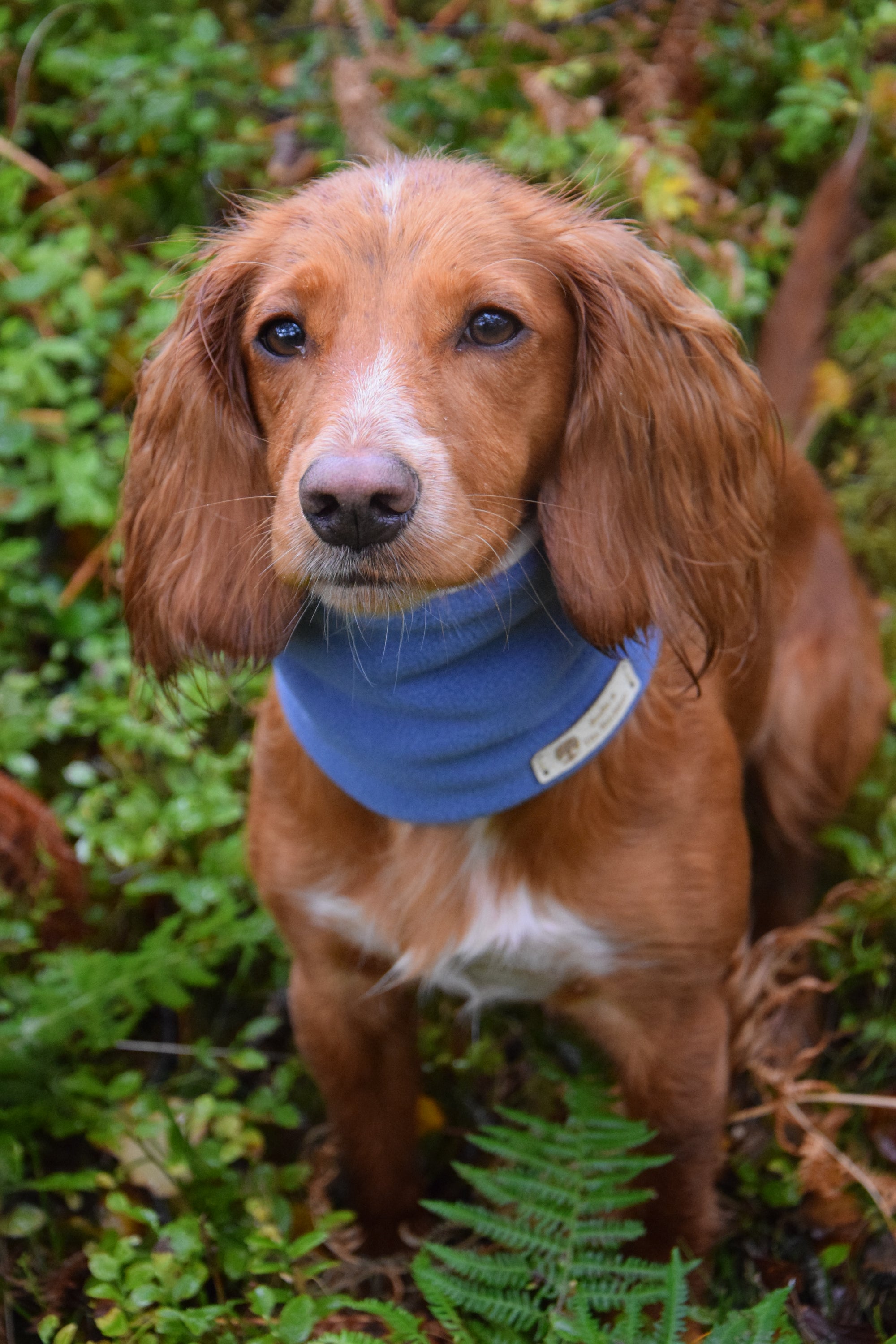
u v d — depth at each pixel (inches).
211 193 139.9
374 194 72.4
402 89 135.8
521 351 70.9
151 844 110.4
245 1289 87.7
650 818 80.0
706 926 82.7
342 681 75.5
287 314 71.6
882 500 134.0
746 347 86.0
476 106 135.9
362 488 63.5
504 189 74.9
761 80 143.4
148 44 140.3
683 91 141.9
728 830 84.0
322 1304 76.3
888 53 145.5
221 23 147.9
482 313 69.9
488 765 75.7
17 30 148.7
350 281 69.9
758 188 145.1
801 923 112.0
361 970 90.0
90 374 133.5
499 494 70.6
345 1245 96.3
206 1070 107.1
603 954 82.6
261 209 84.7
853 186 117.9
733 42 141.6
